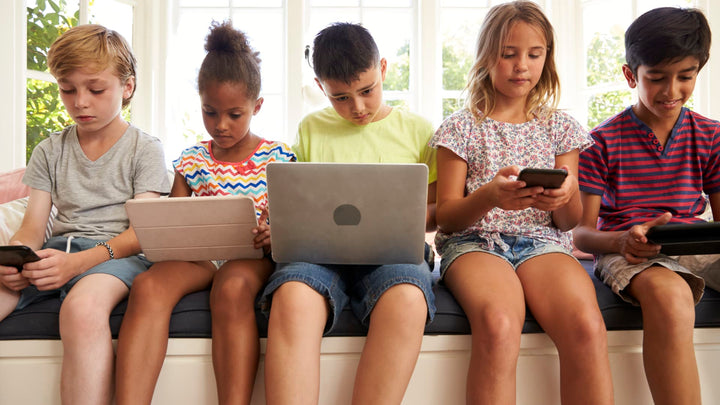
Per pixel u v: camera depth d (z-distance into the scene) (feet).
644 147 5.37
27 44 7.87
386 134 5.62
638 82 5.17
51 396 4.39
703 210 5.40
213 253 4.54
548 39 5.24
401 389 4.04
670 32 4.83
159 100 9.47
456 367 4.41
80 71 4.85
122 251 4.77
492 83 5.31
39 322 4.36
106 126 5.29
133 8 9.27
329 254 4.22
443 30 9.53
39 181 5.21
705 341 4.49
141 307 4.26
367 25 9.52
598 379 4.01
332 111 5.86
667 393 4.15
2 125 7.39
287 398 3.90
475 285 4.31
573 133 5.21
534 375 4.44
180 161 5.41
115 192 5.21
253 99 5.24
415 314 4.12
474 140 5.21
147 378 4.20
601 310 4.46
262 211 4.84
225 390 4.16
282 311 4.09
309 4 9.48
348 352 4.40
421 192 3.98
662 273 4.36
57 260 4.30
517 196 4.19
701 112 7.39
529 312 4.48
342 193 4.01
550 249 4.74
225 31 5.23
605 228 5.44
